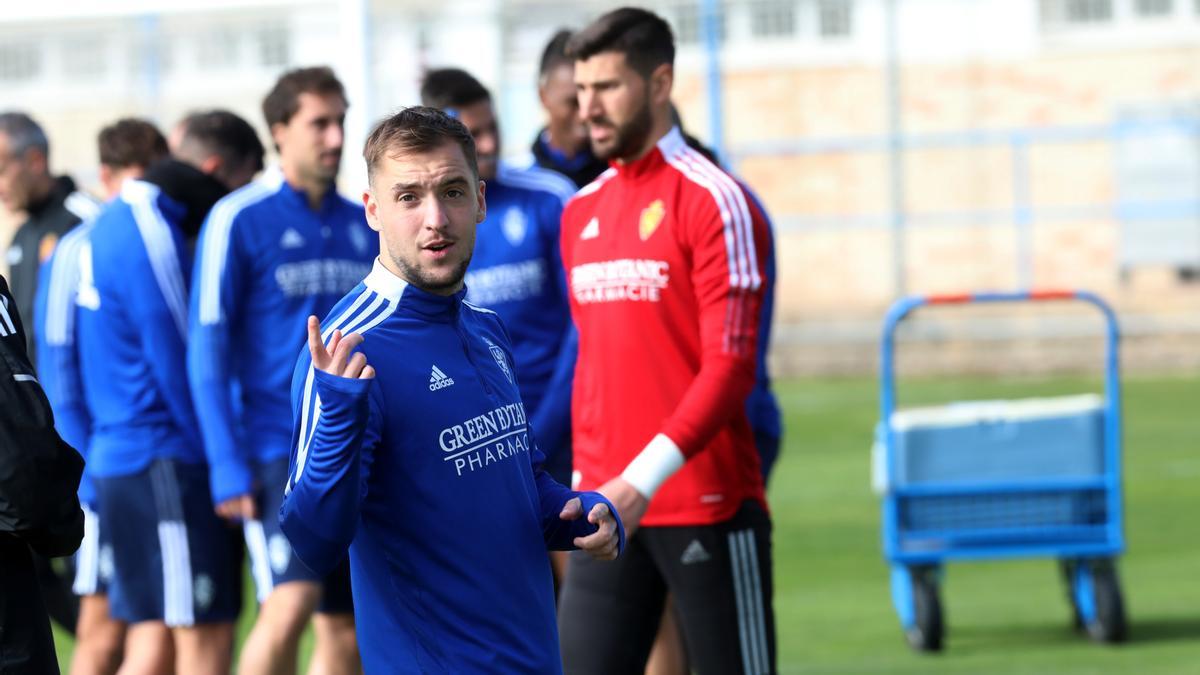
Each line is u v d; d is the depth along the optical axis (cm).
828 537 3453
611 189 1612
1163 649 2453
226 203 1897
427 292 1127
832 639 2570
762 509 1603
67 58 5709
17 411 1113
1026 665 2361
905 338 6397
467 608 1123
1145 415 5153
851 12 6419
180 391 1938
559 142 2214
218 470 1850
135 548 1933
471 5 5603
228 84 5644
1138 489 3922
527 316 2025
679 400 1558
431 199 1095
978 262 6469
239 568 2002
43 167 2380
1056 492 2544
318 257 1925
